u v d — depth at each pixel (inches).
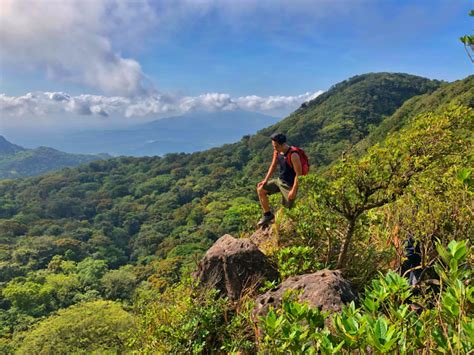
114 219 4146.2
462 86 2549.2
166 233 3440.0
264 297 136.0
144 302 179.3
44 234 3454.7
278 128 6235.2
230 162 5570.9
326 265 163.2
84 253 2802.7
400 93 6387.8
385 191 138.5
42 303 1611.7
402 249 144.1
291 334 50.3
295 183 166.7
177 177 5521.7
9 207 4399.6
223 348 129.4
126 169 6520.7
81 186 5551.2
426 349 48.9
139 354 147.9
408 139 127.3
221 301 152.9
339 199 144.4
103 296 1766.7
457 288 44.4
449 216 114.4
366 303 52.1
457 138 119.5
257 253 169.0
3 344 1118.4
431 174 123.1
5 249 2696.9
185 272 190.5
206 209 3604.8
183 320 146.3
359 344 43.6
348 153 149.3
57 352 824.9
